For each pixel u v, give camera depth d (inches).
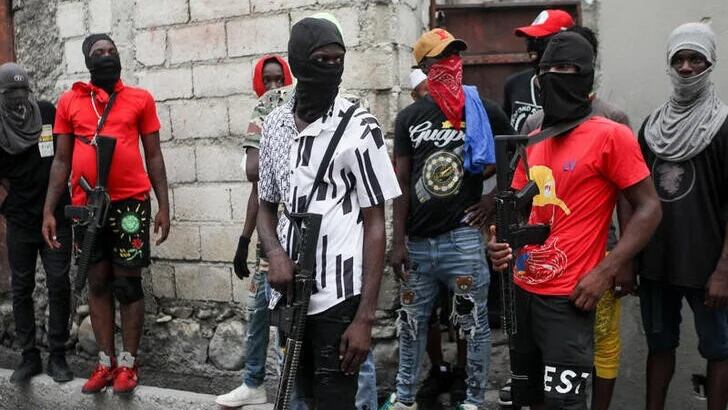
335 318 113.4
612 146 120.0
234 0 193.2
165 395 182.1
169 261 206.7
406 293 159.9
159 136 193.0
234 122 195.9
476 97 157.1
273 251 116.8
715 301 135.2
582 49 121.4
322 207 113.6
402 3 178.2
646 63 167.6
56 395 195.2
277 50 188.9
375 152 114.3
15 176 193.9
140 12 206.7
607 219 124.4
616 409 173.6
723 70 160.9
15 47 235.8
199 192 201.9
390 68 174.6
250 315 167.2
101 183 173.6
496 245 121.6
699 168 139.2
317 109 114.6
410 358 159.8
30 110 193.2
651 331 148.6
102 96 180.4
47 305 230.4
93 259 179.3
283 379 111.2
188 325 204.1
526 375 130.2
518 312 128.2
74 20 219.5
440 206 154.3
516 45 198.1
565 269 121.9
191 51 200.4
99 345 186.7
